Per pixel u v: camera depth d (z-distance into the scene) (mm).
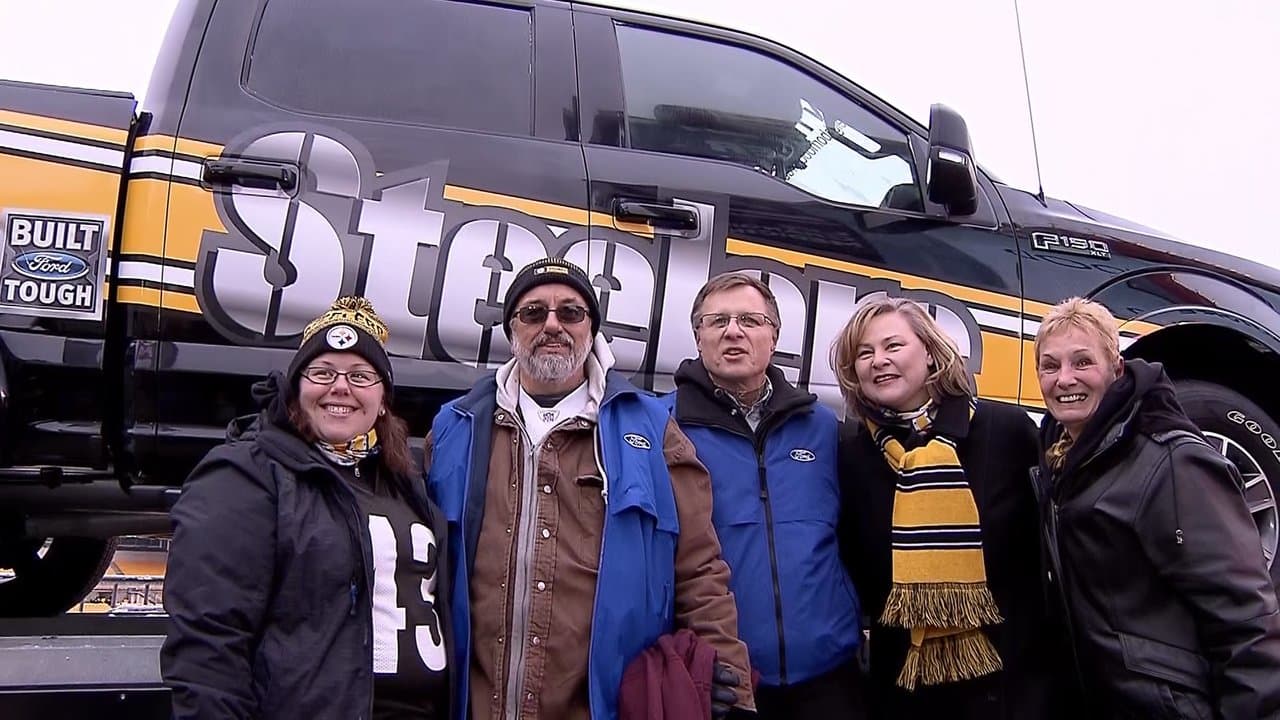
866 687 2346
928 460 2111
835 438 2305
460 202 2576
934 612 2027
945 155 2939
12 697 1748
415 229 2529
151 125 2430
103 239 2324
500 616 1847
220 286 2387
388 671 1686
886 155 3141
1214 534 1802
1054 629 2127
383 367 1821
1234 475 1865
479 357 2535
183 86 2488
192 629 1565
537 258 2598
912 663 2086
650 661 1827
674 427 2092
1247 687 1745
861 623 2287
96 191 2338
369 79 2676
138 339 2338
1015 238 3055
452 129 2660
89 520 2689
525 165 2660
